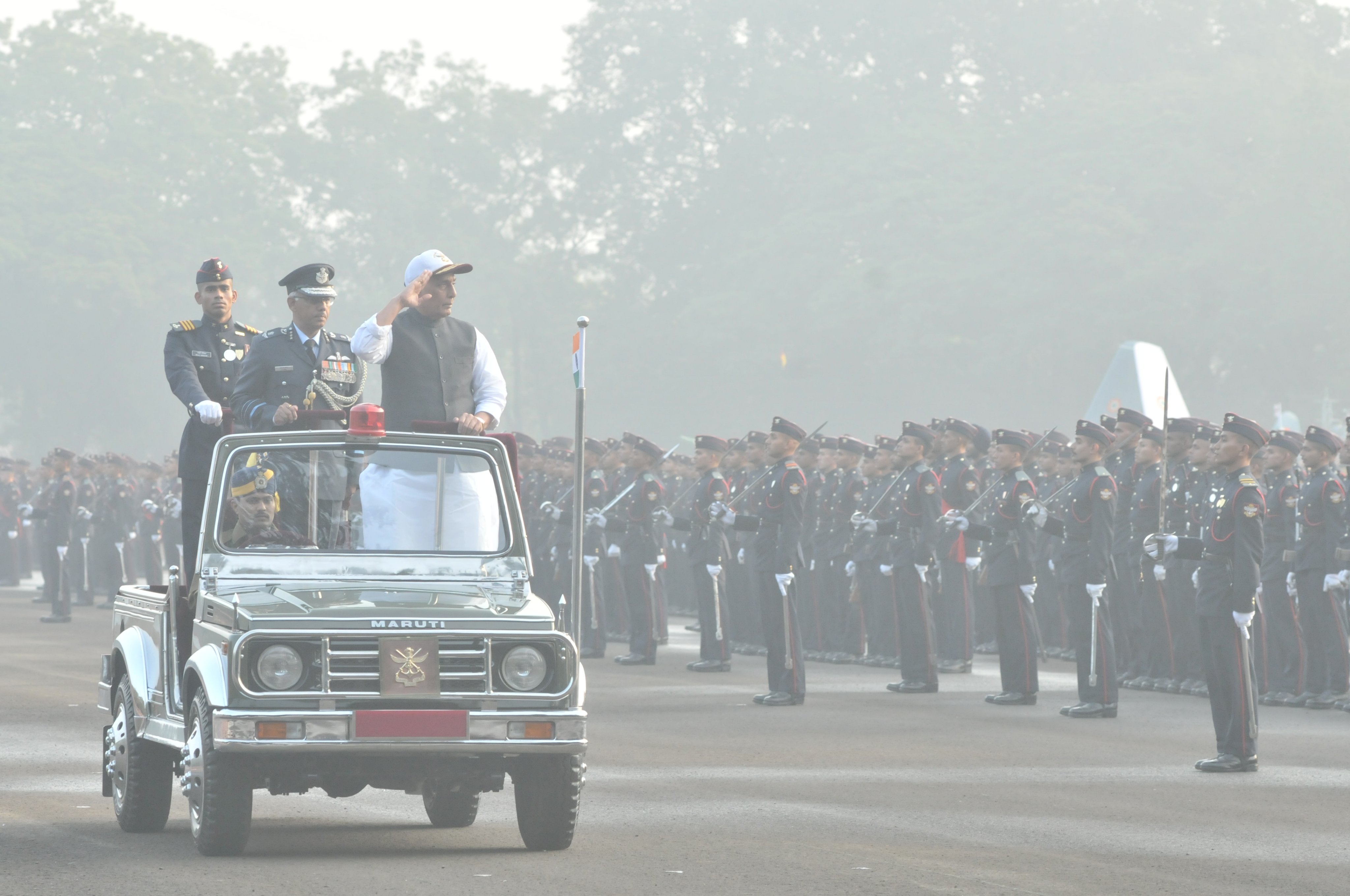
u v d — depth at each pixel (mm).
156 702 31859
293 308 35688
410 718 27734
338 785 29359
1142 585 65688
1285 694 60562
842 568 78500
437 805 33875
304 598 28984
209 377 37000
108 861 28938
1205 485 62938
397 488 31562
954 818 35281
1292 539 60469
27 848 30266
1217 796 38781
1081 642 55438
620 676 70250
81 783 39062
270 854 30188
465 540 31469
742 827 33750
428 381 35500
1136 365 104438
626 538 76312
